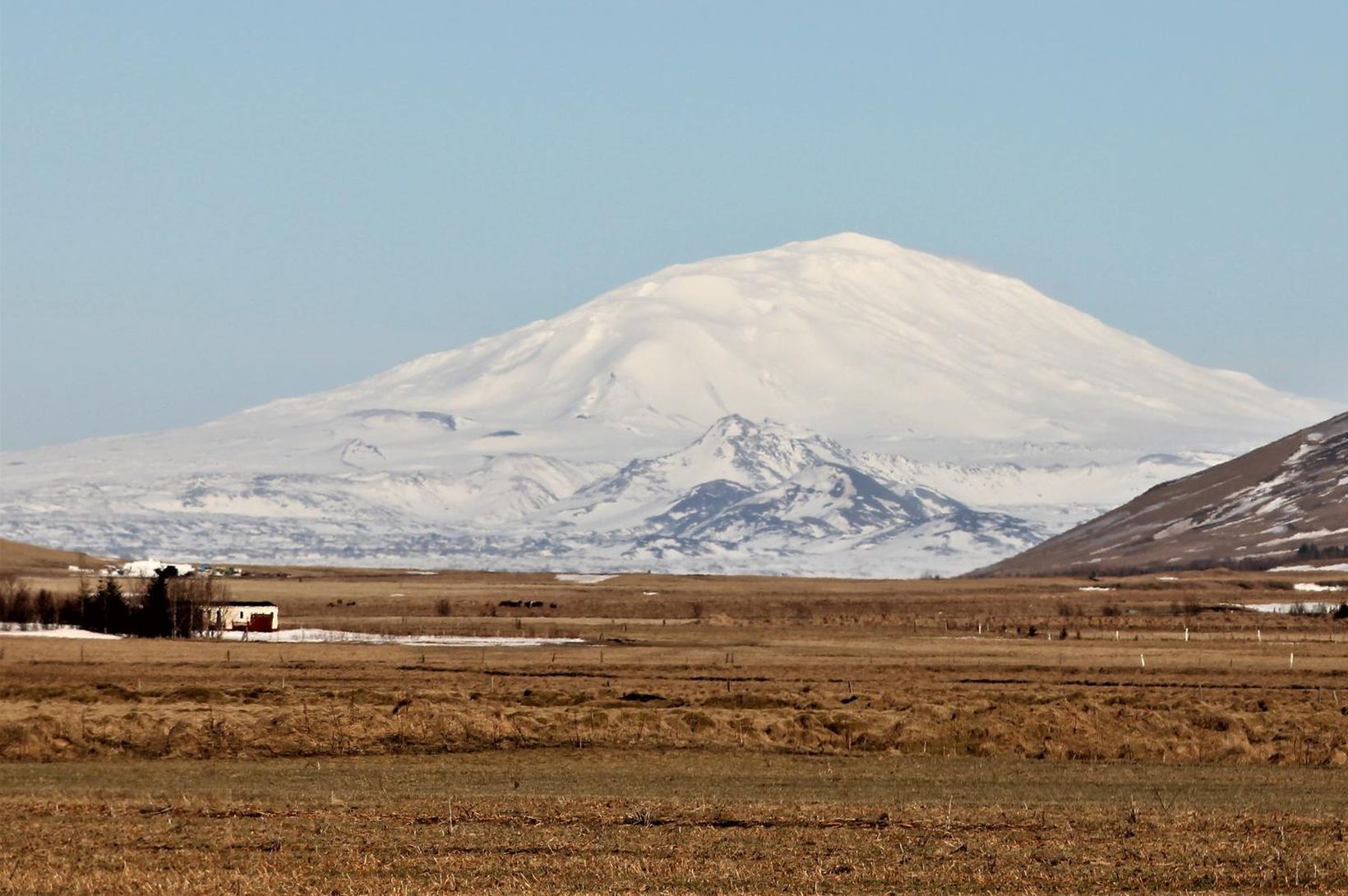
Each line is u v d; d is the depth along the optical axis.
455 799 175.75
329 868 137.62
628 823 158.50
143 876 134.25
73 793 182.12
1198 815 163.50
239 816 163.50
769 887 129.62
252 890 128.88
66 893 129.00
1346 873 134.38
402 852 144.38
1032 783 196.88
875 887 129.62
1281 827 156.00
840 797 181.88
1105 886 130.00
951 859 140.25
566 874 134.75
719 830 154.38
